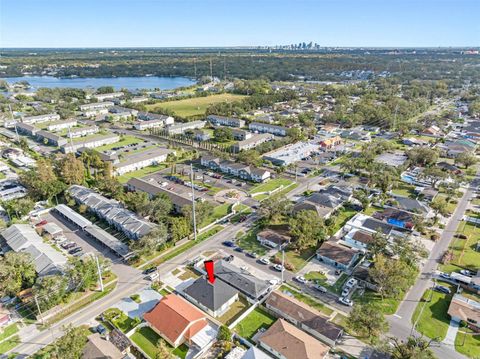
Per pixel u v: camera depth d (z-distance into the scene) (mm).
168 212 115125
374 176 138375
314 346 64625
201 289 79938
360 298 81125
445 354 65250
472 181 146500
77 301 79875
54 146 198125
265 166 167000
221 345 67438
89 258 85625
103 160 164750
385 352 63156
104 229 111188
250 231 110312
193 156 181750
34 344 68062
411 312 76188
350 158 167500
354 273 87062
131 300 80312
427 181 145000
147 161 169875
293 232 99188
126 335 69812
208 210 113688
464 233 107500
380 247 92062
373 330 65500
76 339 62594
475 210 121625
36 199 128125
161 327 70062
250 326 73062
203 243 103812
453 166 156500
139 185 136125
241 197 134375
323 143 192625
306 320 71750
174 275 89375
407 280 79250
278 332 67375
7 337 69750
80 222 111438
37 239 100875
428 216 118000
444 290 82500
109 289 83938
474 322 71750
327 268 92250
